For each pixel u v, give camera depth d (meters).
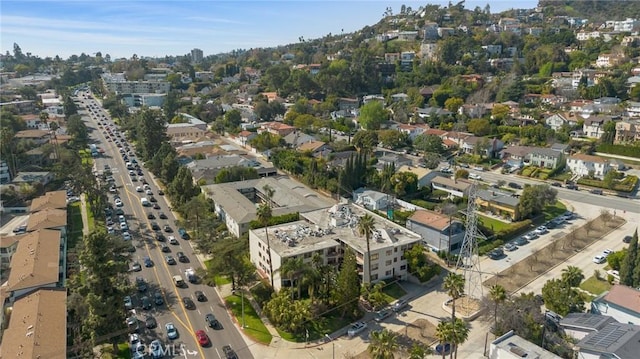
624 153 164.25
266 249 87.44
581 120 186.88
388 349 56.66
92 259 68.25
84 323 67.06
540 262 95.81
